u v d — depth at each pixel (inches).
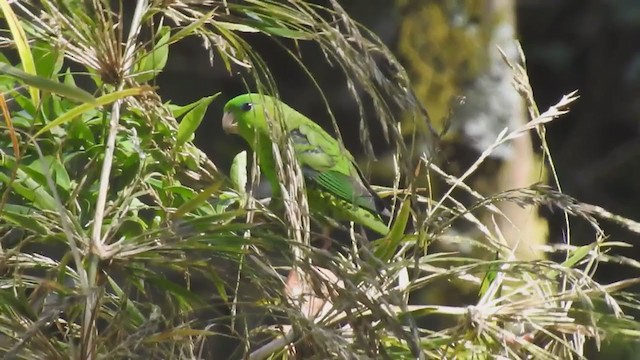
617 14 650.8
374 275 186.7
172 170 223.3
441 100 303.4
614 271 582.6
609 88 667.4
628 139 669.3
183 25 250.5
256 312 214.1
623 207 638.5
